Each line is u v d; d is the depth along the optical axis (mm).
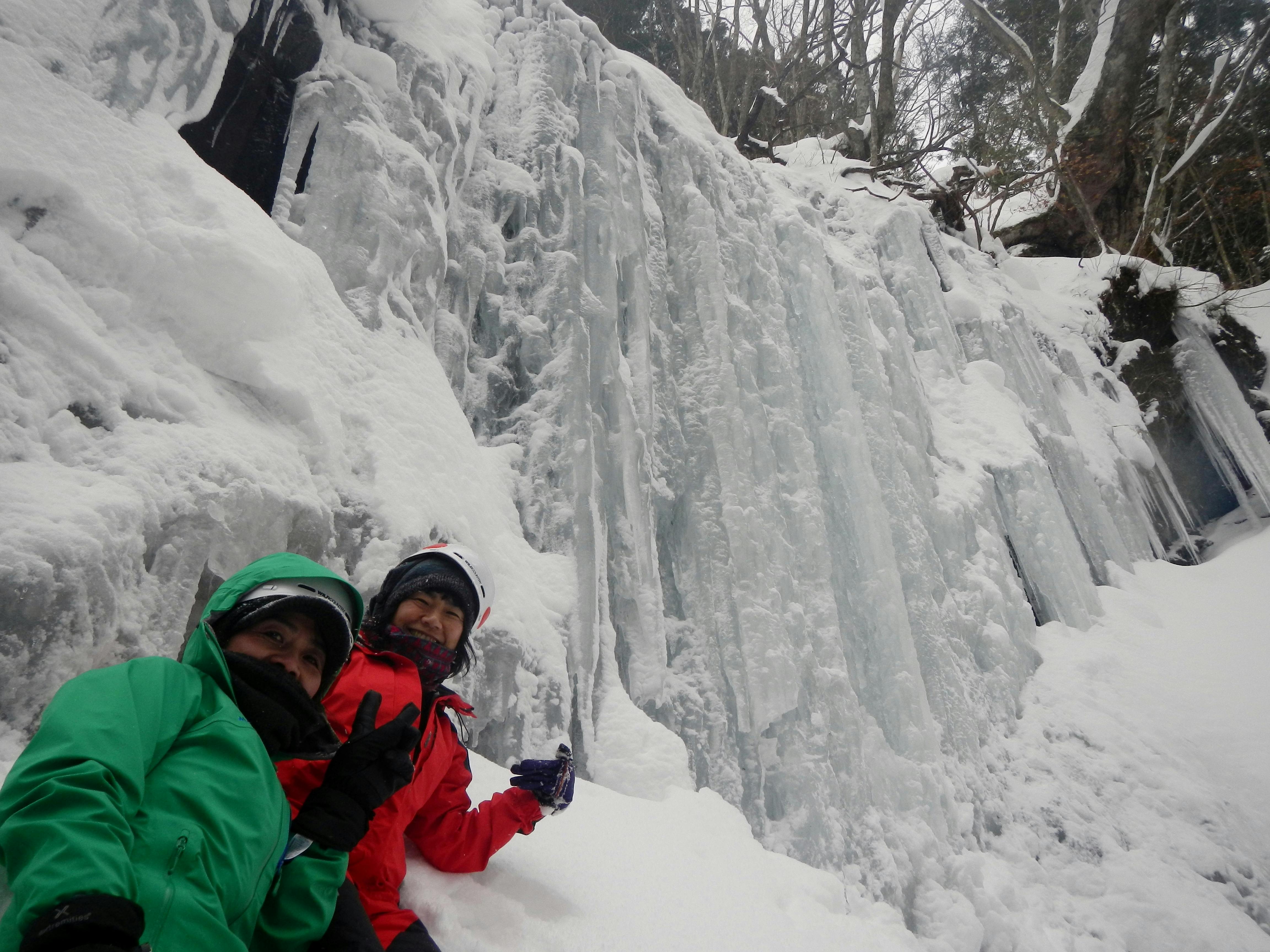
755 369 8008
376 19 6164
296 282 3906
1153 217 18766
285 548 3373
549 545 5617
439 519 4359
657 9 23000
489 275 6508
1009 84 24391
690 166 8859
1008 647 9156
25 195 3217
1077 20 23844
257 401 3697
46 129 3416
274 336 3842
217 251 3545
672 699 6031
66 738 1189
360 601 1768
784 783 6113
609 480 6273
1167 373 16125
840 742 6562
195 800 1279
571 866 2887
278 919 1492
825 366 8898
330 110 5355
